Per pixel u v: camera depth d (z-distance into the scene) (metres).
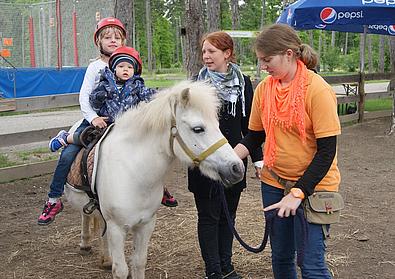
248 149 3.07
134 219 3.21
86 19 16.12
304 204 2.63
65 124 11.67
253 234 4.97
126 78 3.58
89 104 3.67
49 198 3.79
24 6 16.34
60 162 3.68
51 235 5.04
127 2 9.77
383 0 8.59
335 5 8.66
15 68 13.97
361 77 12.17
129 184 3.15
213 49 3.54
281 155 2.72
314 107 2.54
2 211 5.78
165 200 3.91
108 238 3.33
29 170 7.09
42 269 4.25
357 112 12.34
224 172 2.84
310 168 2.53
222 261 3.91
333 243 4.77
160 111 3.01
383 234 5.03
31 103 7.99
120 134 3.30
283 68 2.61
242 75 3.67
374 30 12.35
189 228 5.14
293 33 2.62
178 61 56.66
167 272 4.16
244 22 42.38
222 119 3.62
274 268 2.98
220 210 3.69
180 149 2.97
